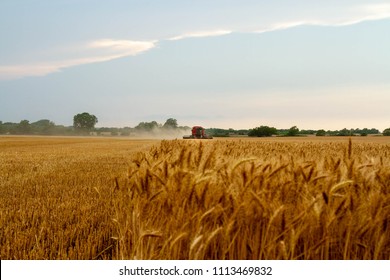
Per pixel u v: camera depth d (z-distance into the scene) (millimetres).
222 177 5145
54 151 35188
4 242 6418
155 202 5312
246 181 4848
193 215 4652
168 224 4918
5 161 22562
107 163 20922
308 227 4633
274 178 5113
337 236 4676
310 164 5398
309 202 4734
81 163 20938
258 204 4648
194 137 68250
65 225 7449
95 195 10516
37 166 19156
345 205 4578
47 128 184250
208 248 4691
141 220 5270
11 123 186750
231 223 4410
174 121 178250
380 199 4734
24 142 67125
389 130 100312
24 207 9039
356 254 4637
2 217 7855
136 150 36375
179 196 5023
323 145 21375
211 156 5793
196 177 4934
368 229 4625
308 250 4512
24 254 5629
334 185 4652
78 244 6039
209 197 4859
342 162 5867
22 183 13039
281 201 4879
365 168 5375
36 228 7215
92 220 7508
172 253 4621
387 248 4695
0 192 11281
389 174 5156
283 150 12664
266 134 119562
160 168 5965
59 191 11336
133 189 5809
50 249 6000
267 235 4500
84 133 184875
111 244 6348
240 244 4684
